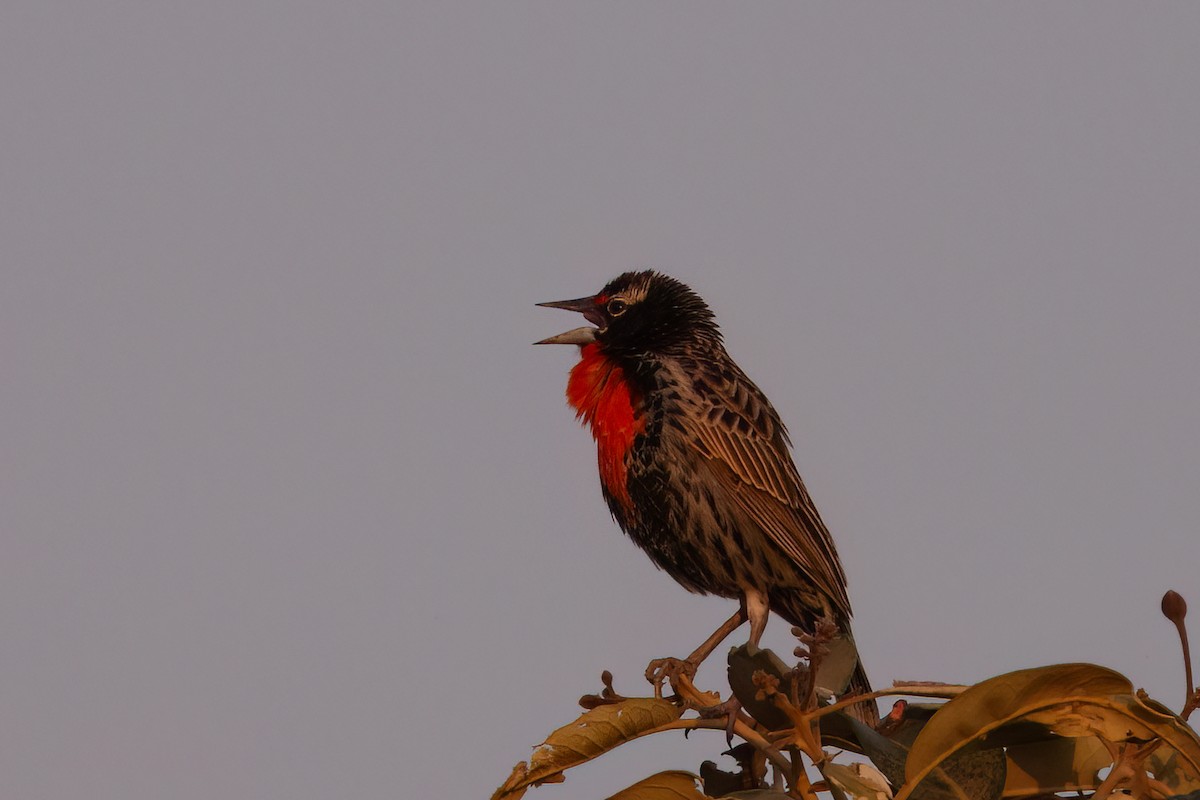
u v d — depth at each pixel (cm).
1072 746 575
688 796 572
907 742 605
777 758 580
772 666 595
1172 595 530
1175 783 565
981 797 552
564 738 603
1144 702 523
